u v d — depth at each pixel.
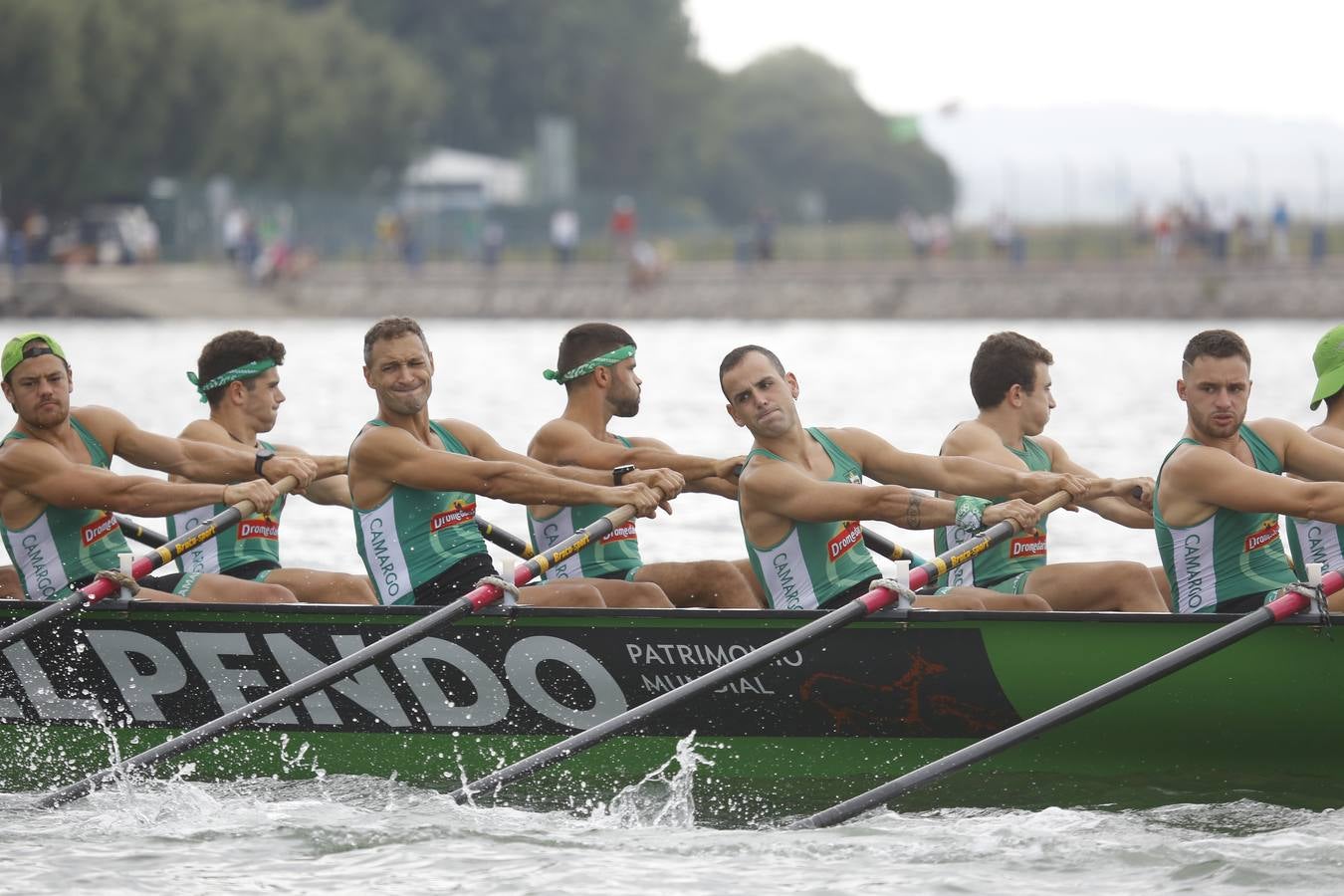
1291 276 154.88
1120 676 27.59
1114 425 80.56
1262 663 28.08
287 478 32.94
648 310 179.25
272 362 35.28
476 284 186.62
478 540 31.69
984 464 31.30
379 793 29.62
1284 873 24.34
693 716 29.72
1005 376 32.44
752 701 29.55
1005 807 27.97
